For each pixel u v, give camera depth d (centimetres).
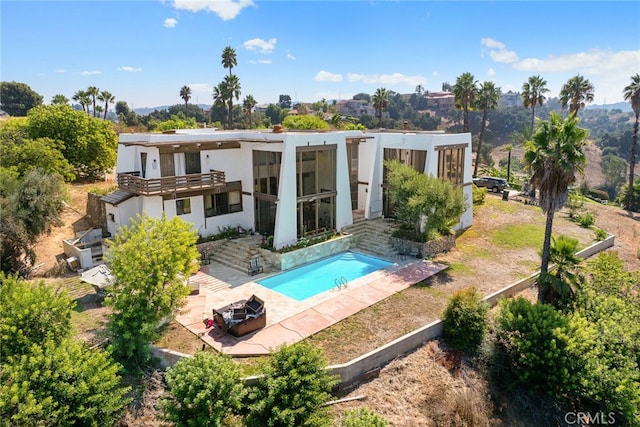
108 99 7881
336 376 1341
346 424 1214
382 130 3888
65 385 1159
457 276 2375
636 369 1728
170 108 12694
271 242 2566
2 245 2189
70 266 2311
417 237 2709
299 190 2627
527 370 1689
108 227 2700
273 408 1186
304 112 12375
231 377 1255
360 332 1744
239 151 2786
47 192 2461
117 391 1264
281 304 1984
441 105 16362
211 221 2684
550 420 1647
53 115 3816
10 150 3162
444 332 1816
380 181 3166
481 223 3425
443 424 1455
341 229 2906
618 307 1961
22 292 1423
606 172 9656
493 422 1567
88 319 1766
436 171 2947
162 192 2384
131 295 1512
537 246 2917
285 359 1298
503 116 12825
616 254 2400
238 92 7356
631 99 4631
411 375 1603
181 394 1211
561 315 1814
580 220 3525
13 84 9031
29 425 1051
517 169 8512
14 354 1303
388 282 2264
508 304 1866
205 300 2016
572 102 5356
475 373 1698
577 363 1653
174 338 1658
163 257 1538
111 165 4125
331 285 2242
